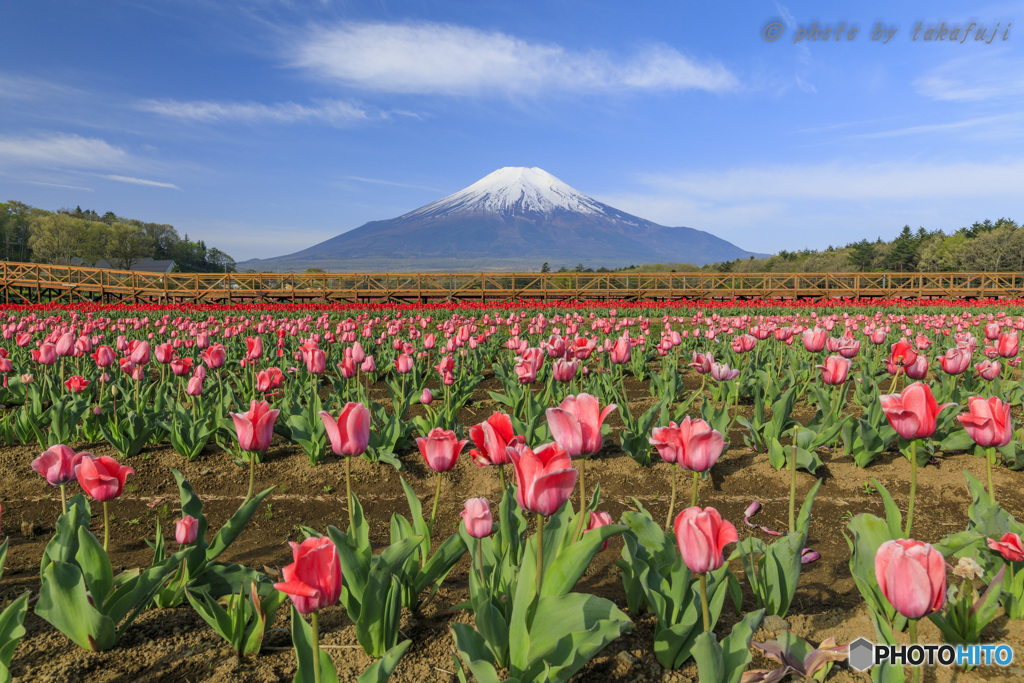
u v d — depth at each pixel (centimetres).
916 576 187
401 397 745
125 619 329
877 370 1040
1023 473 557
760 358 1070
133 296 3338
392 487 566
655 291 3284
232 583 335
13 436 664
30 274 3659
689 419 271
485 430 301
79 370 919
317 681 204
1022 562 313
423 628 324
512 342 966
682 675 279
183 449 622
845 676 276
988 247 7606
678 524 222
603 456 639
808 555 399
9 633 269
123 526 478
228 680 278
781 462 575
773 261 10656
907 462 580
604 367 1062
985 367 628
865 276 3378
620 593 365
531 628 250
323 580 189
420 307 2786
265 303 3025
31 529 461
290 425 625
